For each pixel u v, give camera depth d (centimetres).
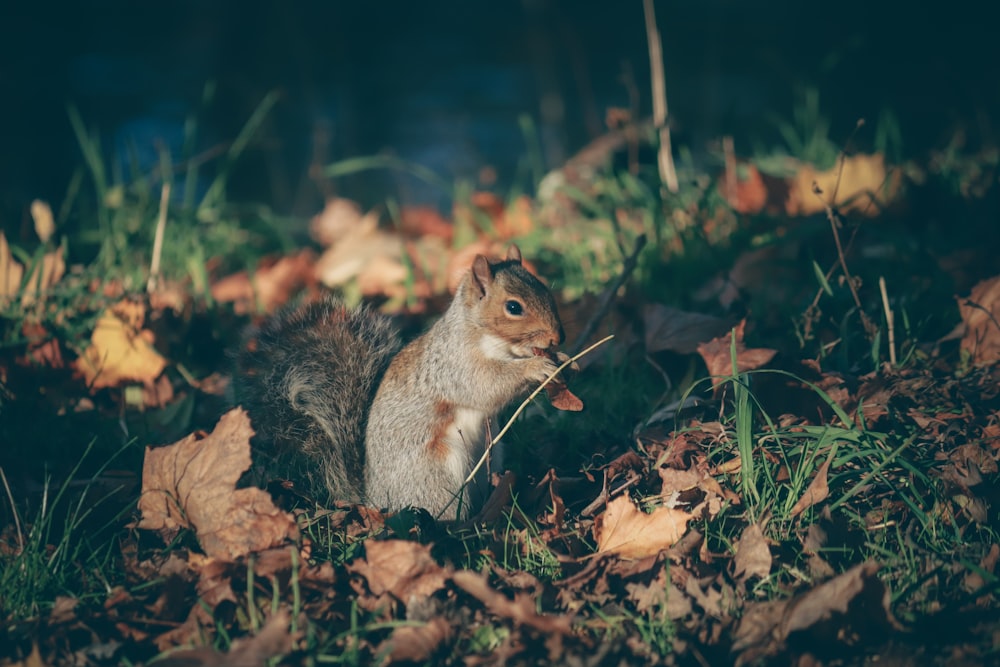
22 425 573
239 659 355
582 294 691
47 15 2509
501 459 499
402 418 482
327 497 495
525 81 2194
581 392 571
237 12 1834
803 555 411
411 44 2495
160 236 754
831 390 509
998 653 345
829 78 2070
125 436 563
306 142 1769
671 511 424
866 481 425
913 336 577
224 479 436
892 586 388
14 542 449
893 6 2505
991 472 450
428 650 365
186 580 413
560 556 416
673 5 2775
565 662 352
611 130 1016
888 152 980
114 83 2111
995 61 2027
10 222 886
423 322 722
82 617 392
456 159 1673
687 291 679
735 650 358
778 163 935
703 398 540
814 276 657
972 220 699
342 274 830
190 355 673
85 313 665
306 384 503
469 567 427
